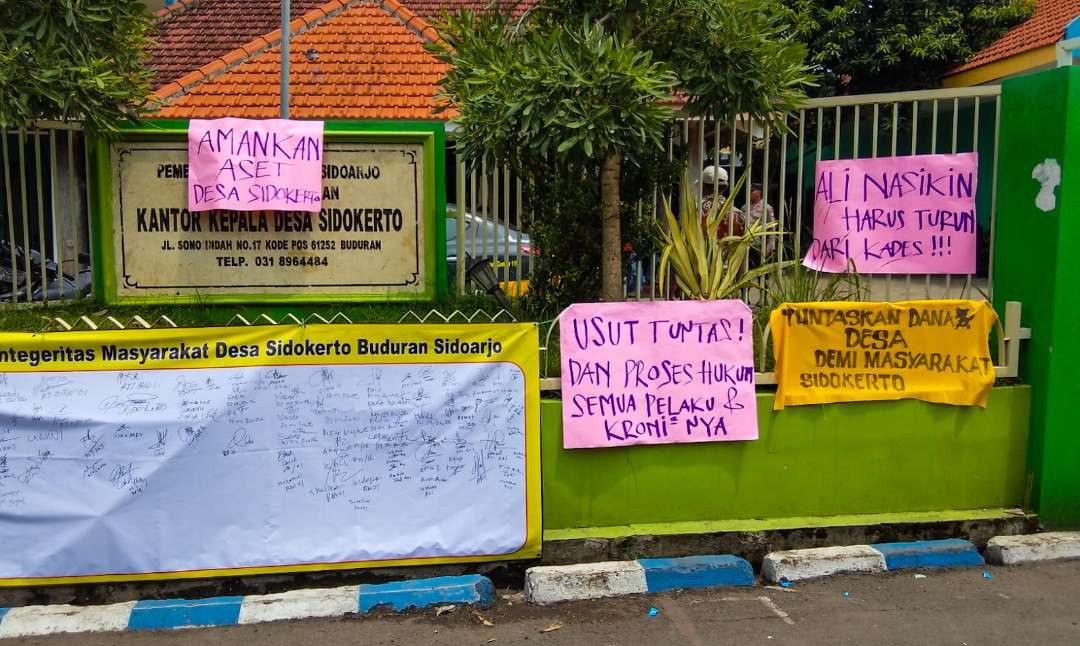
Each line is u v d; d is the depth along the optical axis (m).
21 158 6.00
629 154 5.27
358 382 4.70
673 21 5.70
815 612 4.48
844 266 5.70
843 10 14.23
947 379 5.26
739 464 5.11
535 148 5.05
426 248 6.11
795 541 5.09
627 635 4.26
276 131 5.80
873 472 5.25
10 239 6.15
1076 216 5.12
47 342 4.46
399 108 11.28
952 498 5.33
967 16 14.71
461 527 4.79
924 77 14.69
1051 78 5.12
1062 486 5.30
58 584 4.52
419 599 4.54
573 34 5.02
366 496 4.72
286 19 9.09
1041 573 4.93
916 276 6.73
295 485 4.66
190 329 4.56
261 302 6.00
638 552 4.95
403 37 12.73
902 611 4.48
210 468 4.59
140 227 5.90
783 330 5.10
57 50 5.23
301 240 6.01
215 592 4.63
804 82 5.75
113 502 4.53
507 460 4.81
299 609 4.45
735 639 4.20
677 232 5.70
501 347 4.79
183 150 5.87
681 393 5.00
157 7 15.83
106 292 5.93
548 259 6.10
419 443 4.74
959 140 12.34
